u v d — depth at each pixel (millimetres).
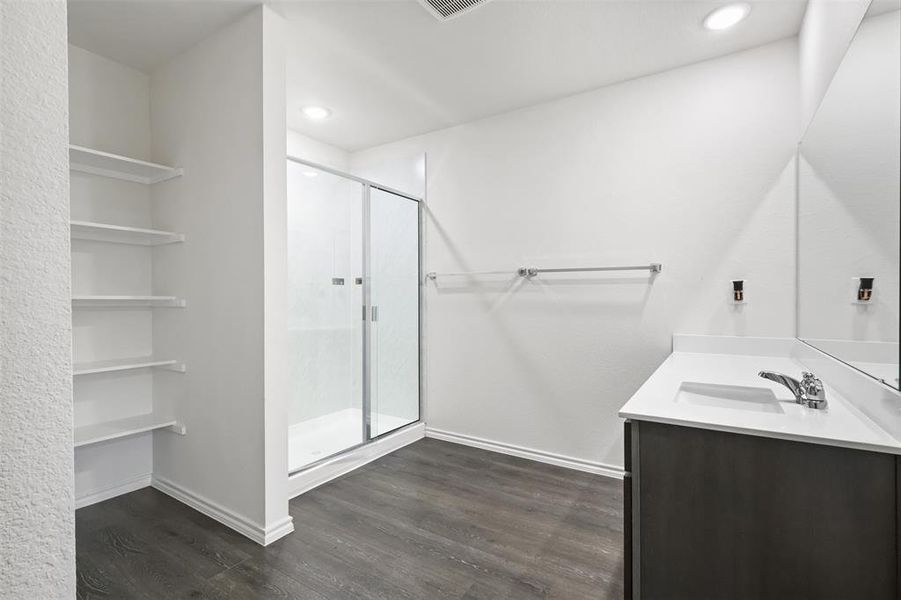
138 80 2533
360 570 1780
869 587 1068
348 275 3053
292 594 1638
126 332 2461
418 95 2844
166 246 2455
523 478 2676
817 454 1118
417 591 1656
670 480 1282
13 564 366
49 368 385
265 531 1962
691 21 2102
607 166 2727
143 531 2061
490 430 3172
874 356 1179
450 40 2268
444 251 3381
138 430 2250
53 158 392
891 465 1050
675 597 1273
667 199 2547
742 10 2021
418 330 3488
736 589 1203
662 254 2561
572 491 2498
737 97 2359
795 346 2174
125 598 1615
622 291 2680
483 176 3189
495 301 3141
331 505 2328
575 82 2678
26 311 372
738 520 1202
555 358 2906
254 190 2002
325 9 2021
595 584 1696
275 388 2023
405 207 3393
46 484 384
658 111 2570
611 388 2725
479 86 2736
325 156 3654
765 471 1175
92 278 2346
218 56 2162
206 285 2227
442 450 3162
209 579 1721
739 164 2354
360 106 2998
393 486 2562
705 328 2443
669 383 1717
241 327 2066
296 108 3031
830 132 1546
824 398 1352
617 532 2066
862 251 1246
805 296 1969
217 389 2178
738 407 1668
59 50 399
